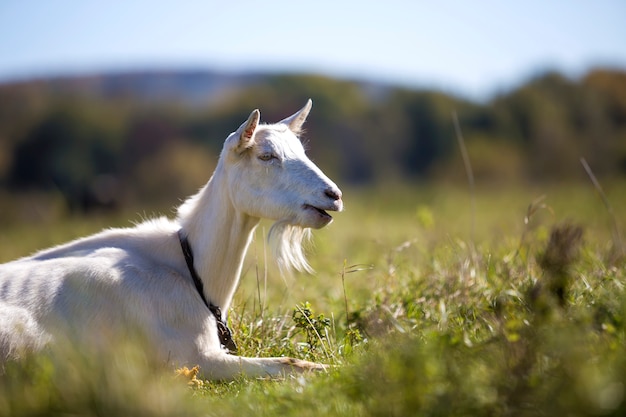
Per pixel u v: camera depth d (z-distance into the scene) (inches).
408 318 261.3
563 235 209.5
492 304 241.1
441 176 1736.0
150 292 235.8
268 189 246.1
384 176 1902.1
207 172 1592.0
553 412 154.3
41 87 3056.1
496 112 2089.1
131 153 1983.3
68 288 228.4
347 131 2133.4
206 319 241.0
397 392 166.9
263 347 258.8
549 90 2080.5
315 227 244.4
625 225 500.1
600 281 253.3
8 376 197.6
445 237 405.7
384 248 406.3
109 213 1041.5
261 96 2351.1
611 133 1829.5
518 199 901.2
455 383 165.6
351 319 275.7
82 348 202.8
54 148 1969.7
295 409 178.4
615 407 149.8
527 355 168.9
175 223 261.7
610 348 176.6
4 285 225.1
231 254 251.3
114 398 168.4
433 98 2244.1
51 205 1104.2
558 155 1706.4
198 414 171.6
